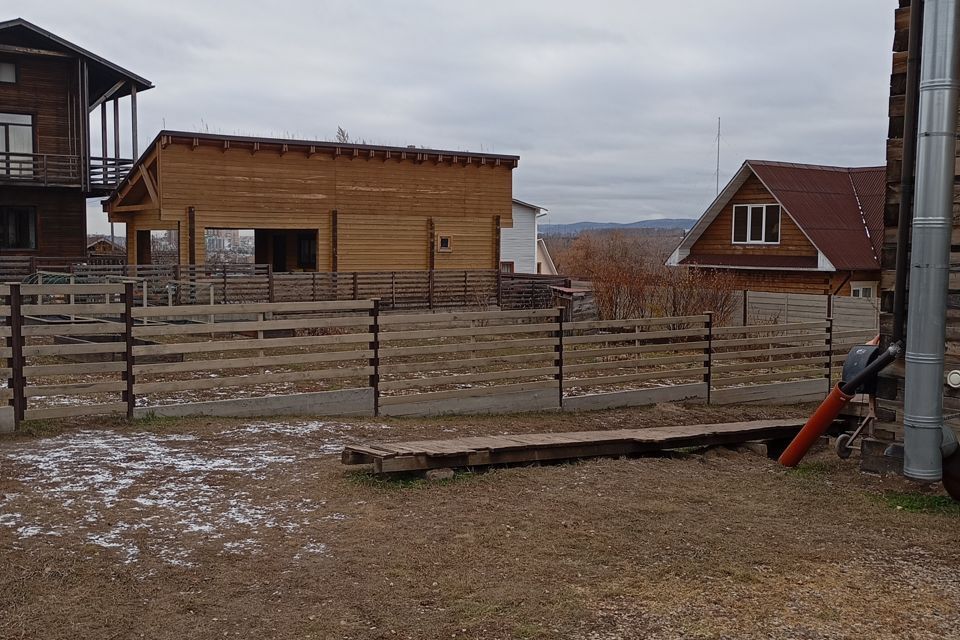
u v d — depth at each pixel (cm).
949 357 835
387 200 2805
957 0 758
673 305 2308
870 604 536
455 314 1190
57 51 2938
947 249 779
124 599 503
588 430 1149
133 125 3111
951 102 766
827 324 1611
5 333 885
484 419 1165
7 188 2953
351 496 714
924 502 774
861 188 2939
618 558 593
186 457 819
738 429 1020
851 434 991
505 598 519
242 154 2533
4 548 565
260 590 522
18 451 811
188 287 2247
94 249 5212
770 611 517
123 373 966
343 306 1100
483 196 3011
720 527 676
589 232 8475
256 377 1051
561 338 1289
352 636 468
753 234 2917
